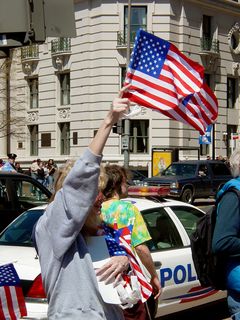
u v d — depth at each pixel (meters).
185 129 36.50
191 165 24.19
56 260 2.81
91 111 36.53
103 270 2.84
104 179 3.04
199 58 38.03
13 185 9.09
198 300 6.56
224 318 6.99
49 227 2.83
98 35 36.19
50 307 2.84
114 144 35.47
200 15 37.97
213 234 3.78
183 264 6.31
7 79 39.22
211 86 39.09
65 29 5.39
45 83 39.38
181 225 6.59
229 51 40.19
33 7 5.32
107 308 2.84
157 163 28.69
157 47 4.63
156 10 36.09
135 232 4.11
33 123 40.41
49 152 38.94
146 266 4.23
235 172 3.90
